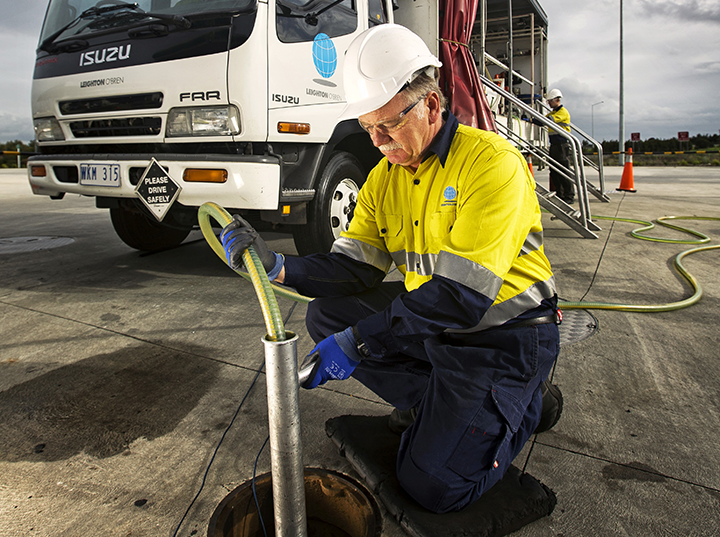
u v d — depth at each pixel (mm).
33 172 3596
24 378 2156
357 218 1689
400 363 1632
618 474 1561
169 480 1538
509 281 1371
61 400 1986
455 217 1363
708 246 4621
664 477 1546
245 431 1789
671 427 1812
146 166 3016
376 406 1951
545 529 1341
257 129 2859
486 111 5074
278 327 1035
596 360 2348
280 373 1022
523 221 1291
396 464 1479
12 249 4531
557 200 5480
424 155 1409
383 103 1261
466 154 1338
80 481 1533
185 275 3725
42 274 3711
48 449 1686
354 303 1734
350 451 1581
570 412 1910
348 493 1434
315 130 3256
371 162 4262
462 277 1203
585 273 3852
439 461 1292
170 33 2938
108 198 3615
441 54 4516
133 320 2814
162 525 1364
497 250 1226
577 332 2682
